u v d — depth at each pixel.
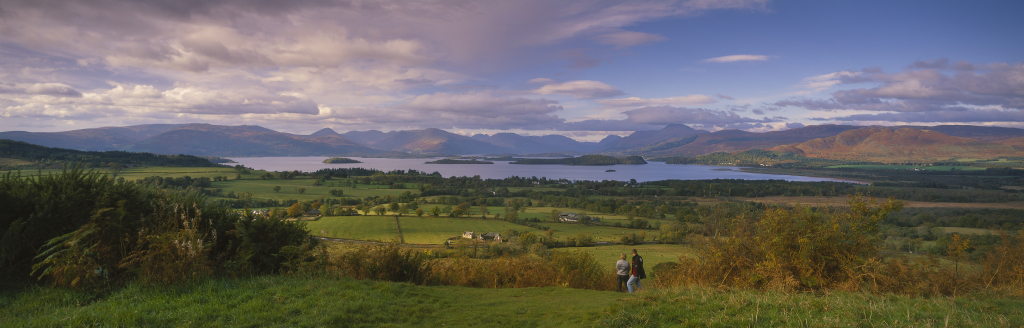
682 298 7.39
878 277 8.42
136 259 7.11
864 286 8.43
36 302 5.94
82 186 7.93
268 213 9.66
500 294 9.41
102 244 7.19
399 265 10.37
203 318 5.66
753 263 9.55
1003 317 5.95
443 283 11.50
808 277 8.66
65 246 6.98
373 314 6.48
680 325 5.93
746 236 9.96
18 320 5.29
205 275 7.46
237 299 6.51
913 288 8.22
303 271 8.50
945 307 6.54
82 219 7.32
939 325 5.54
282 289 7.23
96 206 7.52
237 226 8.75
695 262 10.74
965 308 6.69
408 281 10.12
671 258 40.19
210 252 8.43
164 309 5.90
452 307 7.57
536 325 6.60
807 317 5.97
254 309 6.12
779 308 6.62
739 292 7.89
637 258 10.86
